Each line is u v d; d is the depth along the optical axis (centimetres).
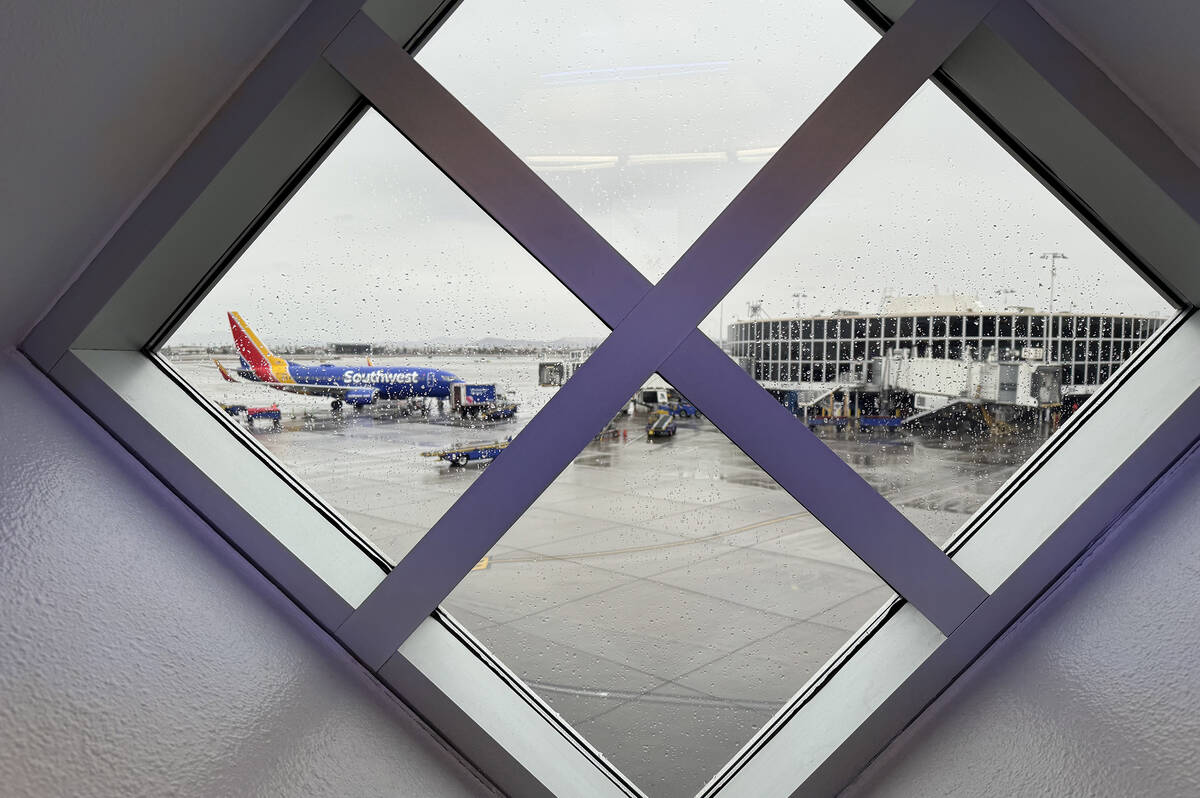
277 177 111
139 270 101
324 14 96
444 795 93
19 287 94
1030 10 93
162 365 118
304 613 101
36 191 84
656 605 1922
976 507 118
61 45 72
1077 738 81
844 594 1828
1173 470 102
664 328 94
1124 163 98
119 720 72
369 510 1570
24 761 63
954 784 87
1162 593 89
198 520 103
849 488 94
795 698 118
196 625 88
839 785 98
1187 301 119
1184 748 73
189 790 71
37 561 79
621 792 109
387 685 100
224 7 85
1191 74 86
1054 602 98
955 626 97
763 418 93
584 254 94
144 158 96
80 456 97
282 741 83
